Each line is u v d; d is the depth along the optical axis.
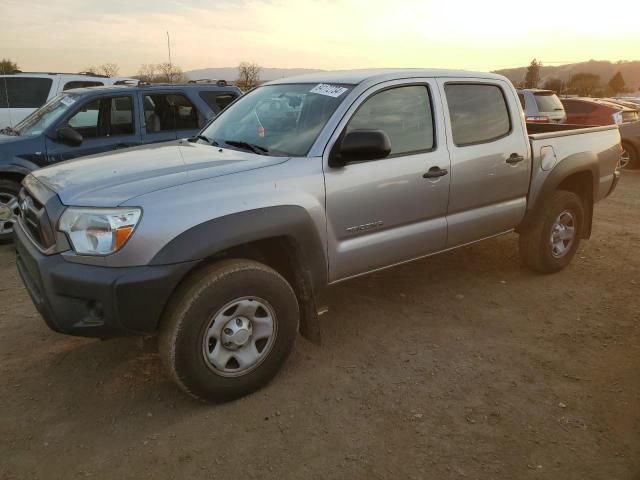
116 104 6.51
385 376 3.30
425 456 2.60
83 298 2.62
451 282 4.82
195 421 2.87
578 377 3.29
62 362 3.47
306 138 3.35
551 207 4.71
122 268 2.59
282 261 3.29
